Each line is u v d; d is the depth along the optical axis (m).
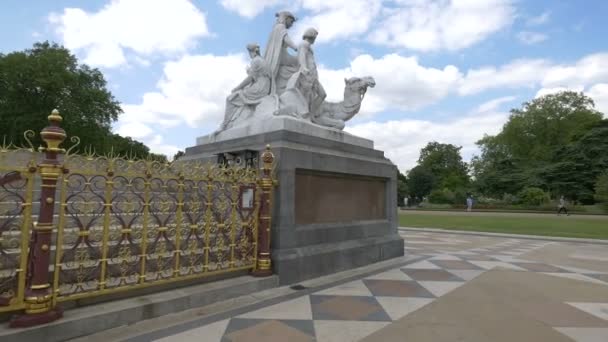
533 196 45.12
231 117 8.91
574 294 5.88
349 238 7.92
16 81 28.75
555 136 58.91
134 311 4.20
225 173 5.69
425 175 75.25
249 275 5.93
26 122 27.67
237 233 5.86
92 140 31.58
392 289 6.07
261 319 4.48
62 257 3.89
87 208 4.35
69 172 3.86
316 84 9.10
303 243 6.70
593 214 34.81
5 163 3.64
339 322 4.43
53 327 3.55
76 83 31.30
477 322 4.49
